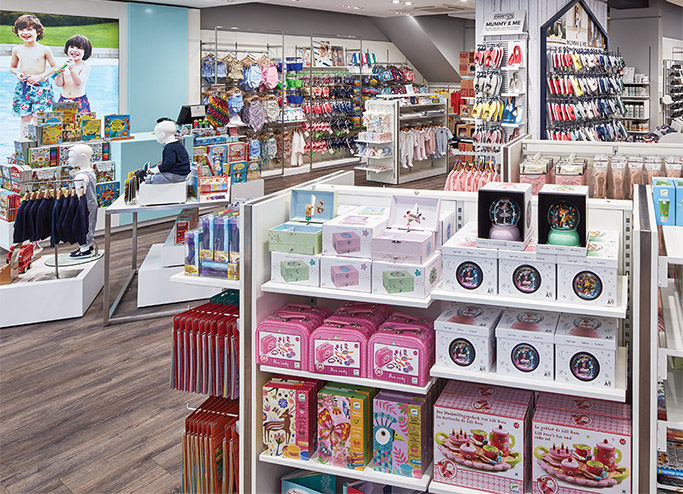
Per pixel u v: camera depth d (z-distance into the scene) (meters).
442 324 2.40
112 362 4.51
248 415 2.68
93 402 3.93
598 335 2.24
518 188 2.33
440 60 16.02
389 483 2.49
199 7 10.41
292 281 2.61
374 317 2.70
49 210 5.28
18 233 5.22
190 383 2.88
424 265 2.41
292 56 13.34
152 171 5.43
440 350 2.43
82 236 5.36
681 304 2.56
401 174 12.16
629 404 2.43
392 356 2.45
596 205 2.65
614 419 2.30
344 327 2.55
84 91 9.19
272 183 11.57
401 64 16.14
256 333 2.63
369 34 15.30
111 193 8.02
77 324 5.25
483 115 6.93
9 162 7.57
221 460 2.88
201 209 8.63
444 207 2.86
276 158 12.88
